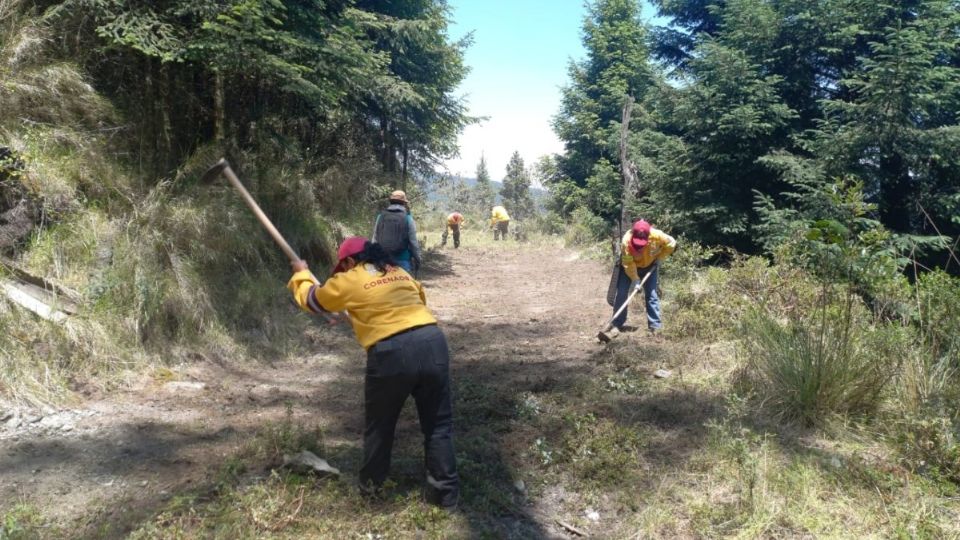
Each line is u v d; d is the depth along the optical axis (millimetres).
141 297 5656
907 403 4395
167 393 5090
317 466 3697
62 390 4645
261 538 3070
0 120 6188
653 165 14055
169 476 3703
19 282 5145
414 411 4941
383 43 12984
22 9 7086
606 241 16547
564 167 23750
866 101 10609
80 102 6906
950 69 10156
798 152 12156
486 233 24969
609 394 5258
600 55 22109
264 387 5590
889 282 5688
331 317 3691
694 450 4129
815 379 4492
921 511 3314
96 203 6355
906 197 11195
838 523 3281
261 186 8477
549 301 10383
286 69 7324
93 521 3209
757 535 3199
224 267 6988
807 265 7230
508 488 3762
